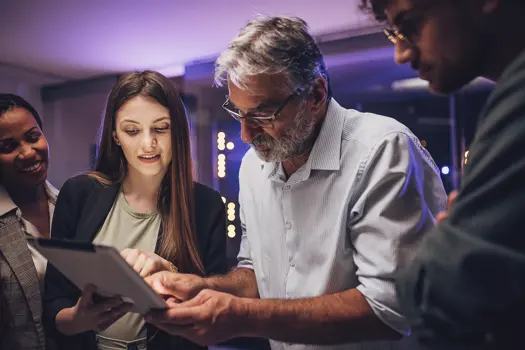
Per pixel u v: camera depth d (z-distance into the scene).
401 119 4.08
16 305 1.49
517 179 0.65
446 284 0.69
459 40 0.77
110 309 1.27
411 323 0.76
